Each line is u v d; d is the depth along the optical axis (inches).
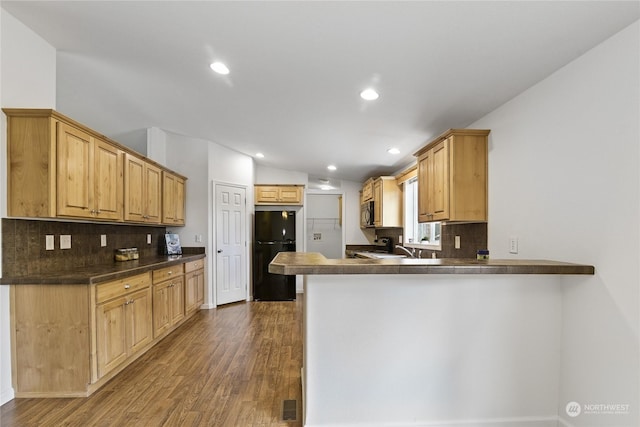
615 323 61.8
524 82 83.4
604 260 64.1
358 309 72.4
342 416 72.6
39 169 83.0
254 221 226.5
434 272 66.1
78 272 96.3
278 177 250.4
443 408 74.0
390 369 73.1
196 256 169.5
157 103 131.5
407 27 66.2
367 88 96.4
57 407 82.5
